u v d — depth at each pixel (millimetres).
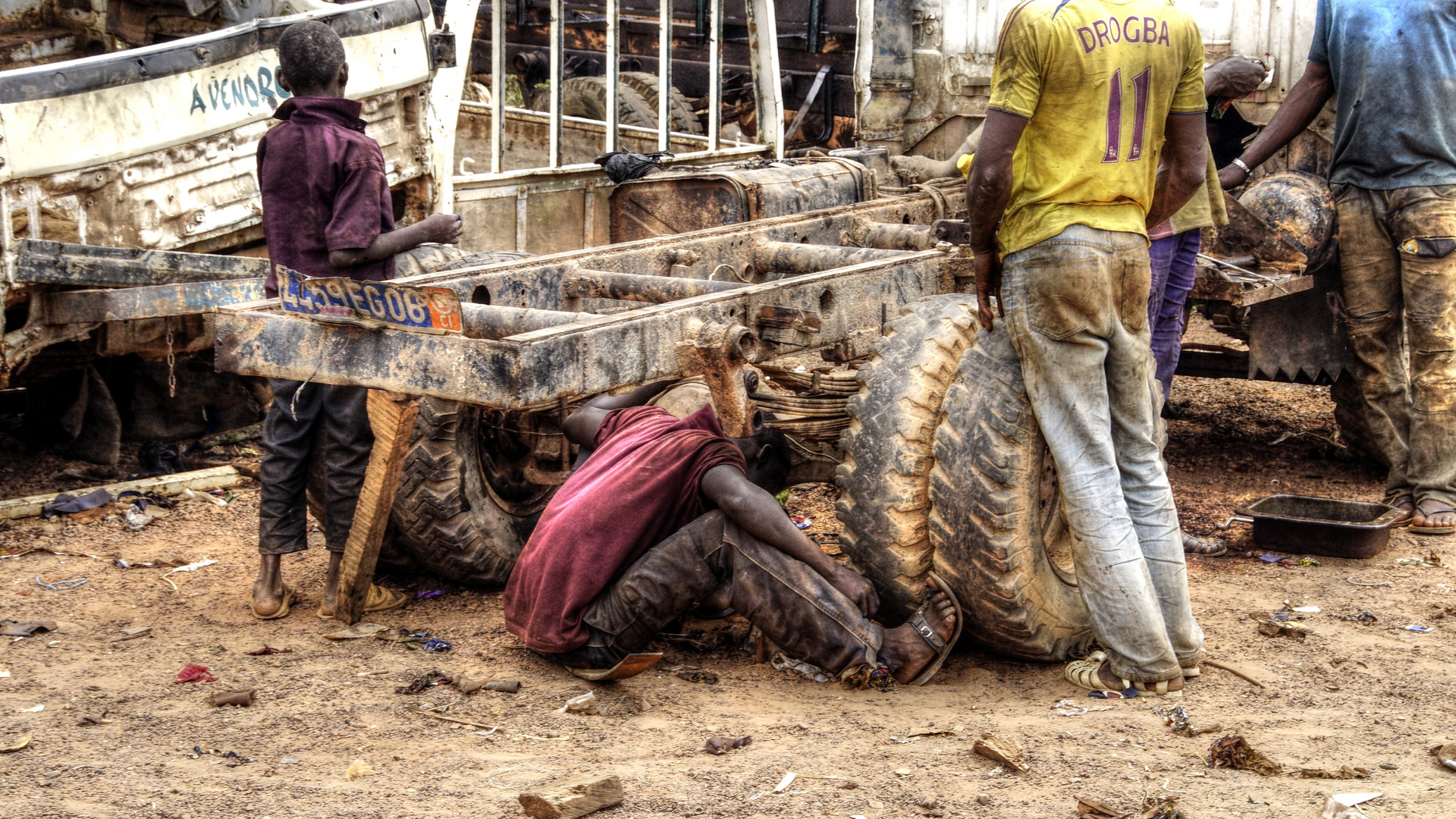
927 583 3799
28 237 4883
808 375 4223
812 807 2820
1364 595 4668
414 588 4648
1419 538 5453
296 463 4246
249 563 4938
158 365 6457
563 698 3568
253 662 3836
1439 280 5441
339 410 4164
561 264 4668
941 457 3668
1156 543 3723
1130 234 3455
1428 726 3385
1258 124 6934
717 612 4266
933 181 6785
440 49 6453
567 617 3668
